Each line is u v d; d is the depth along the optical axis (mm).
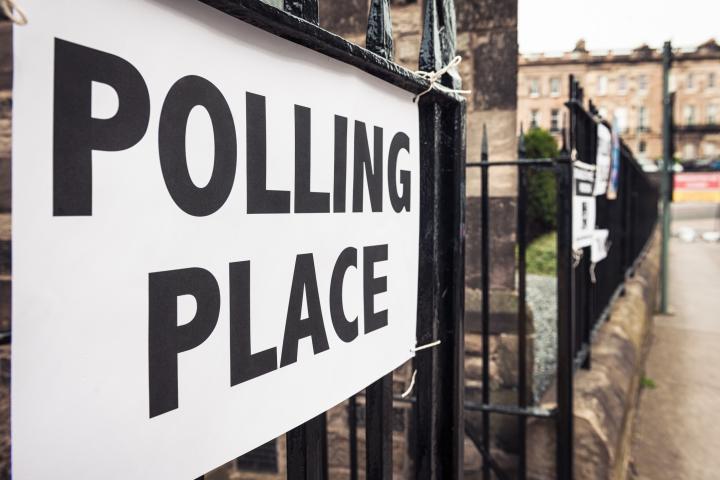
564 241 1942
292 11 887
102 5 720
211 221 796
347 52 909
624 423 2635
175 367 771
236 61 814
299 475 919
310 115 891
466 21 2531
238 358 822
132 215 742
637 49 37531
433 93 1096
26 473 648
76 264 698
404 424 2459
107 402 729
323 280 915
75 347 698
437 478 1174
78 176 700
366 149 979
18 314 639
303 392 891
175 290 771
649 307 5539
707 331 5910
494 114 2520
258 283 839
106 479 730
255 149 833
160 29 757
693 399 3777
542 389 2623
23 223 644
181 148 774
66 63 681
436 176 1125
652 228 12508
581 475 2041
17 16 625
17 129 636
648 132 38125
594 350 3004
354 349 965
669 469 2770
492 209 2508
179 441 775
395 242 1045
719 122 39750
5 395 987
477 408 2080
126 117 737
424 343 1138
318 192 904
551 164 1953
